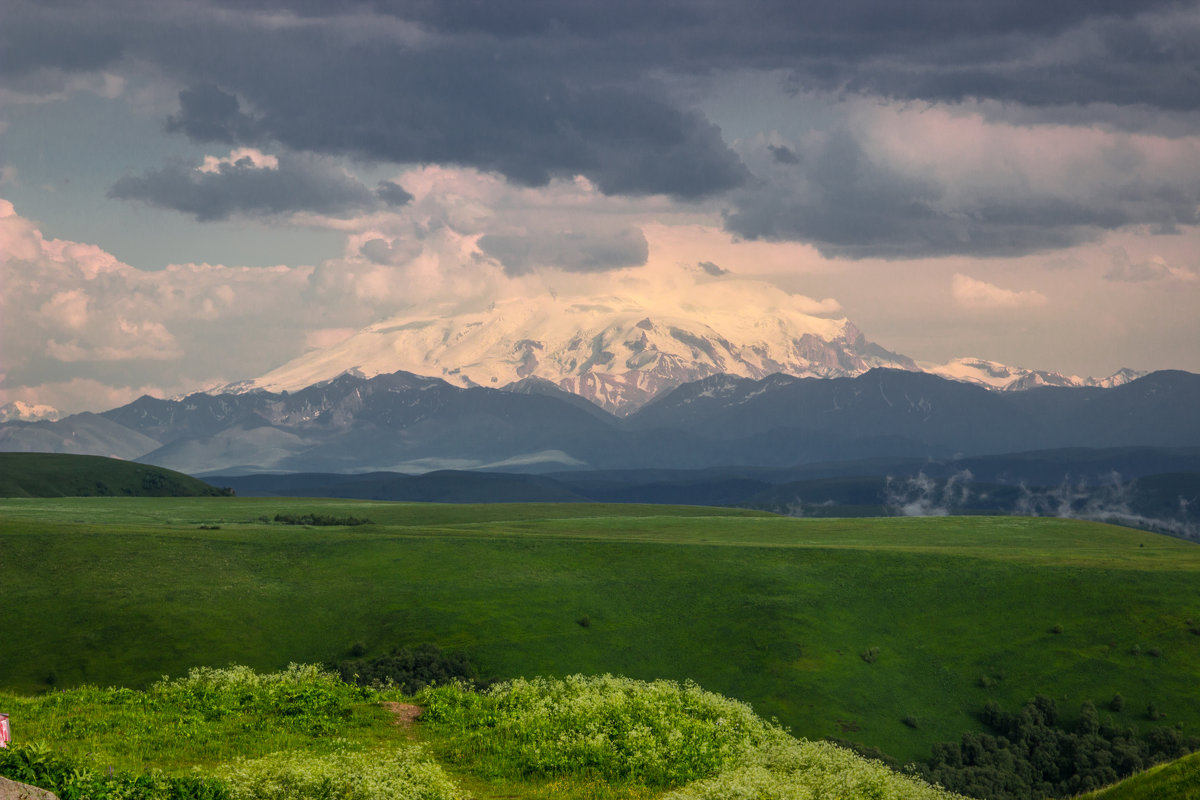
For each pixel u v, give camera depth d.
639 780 30.25
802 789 28.12
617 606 158.25
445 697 39.00
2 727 25.00
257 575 163.12
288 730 33.31
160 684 38.81
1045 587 166.25
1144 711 127.00
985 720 127.94
